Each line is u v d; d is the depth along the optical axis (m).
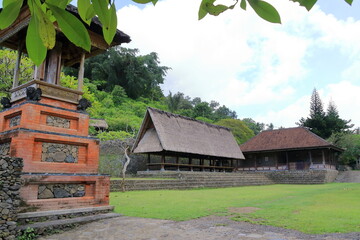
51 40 1.12
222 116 63.25
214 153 28.30
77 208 8.30
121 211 9.60
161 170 23.33
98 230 7.21
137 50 55.44
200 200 12.74
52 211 7.68
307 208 10.27
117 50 53.78
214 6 1.19
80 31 1.09
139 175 23.61
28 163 7.59
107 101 43.56
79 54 9.91
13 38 9.05
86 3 1.21
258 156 36.59
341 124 43.69
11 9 1.13
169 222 8.05
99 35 8.78
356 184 24.73
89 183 8.87
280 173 30.91
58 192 8.15
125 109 44.59
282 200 12.95
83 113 9.14
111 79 52.09
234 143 33.78
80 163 8.80
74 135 8.66
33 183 7.56
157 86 62.78
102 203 9.02
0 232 6.12
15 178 6.55
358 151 40.47
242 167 37.16
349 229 6.96
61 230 7.19
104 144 25.27
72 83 17.56
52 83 8.73
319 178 28.22
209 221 8.20
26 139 7.60
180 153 26.41
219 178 24.28
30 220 7.22
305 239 6.18
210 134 30.78
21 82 16.23
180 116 28.73
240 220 8.25
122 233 6.92
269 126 82.69
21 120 7.97
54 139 8.18
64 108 8.72
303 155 33.84
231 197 14.26
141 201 12.13
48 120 8.38
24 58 16.19
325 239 6.13
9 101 8.98
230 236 6.56
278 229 7.14
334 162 35.84
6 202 6.33
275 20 1.16
